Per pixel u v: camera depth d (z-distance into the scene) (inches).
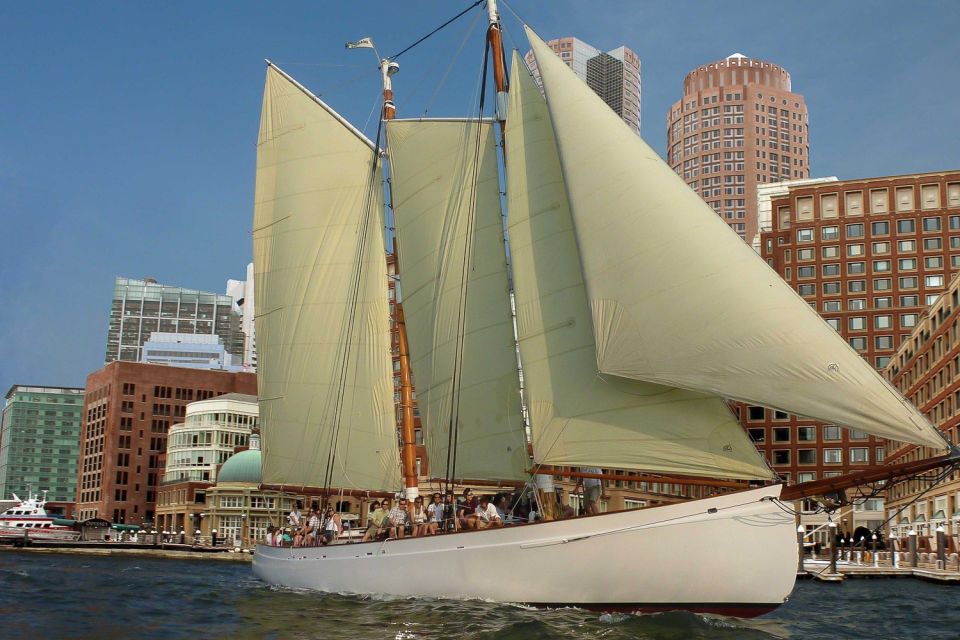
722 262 1015.0
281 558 1599.4
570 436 1141.1
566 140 1127.6
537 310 1200.2
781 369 970.7
